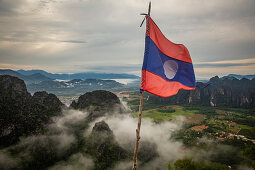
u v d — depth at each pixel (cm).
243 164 11838
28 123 14150
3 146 12069
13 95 15288
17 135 12962
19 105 15038
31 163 11344
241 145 15638
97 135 13850
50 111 16988
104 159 12300
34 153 12056
